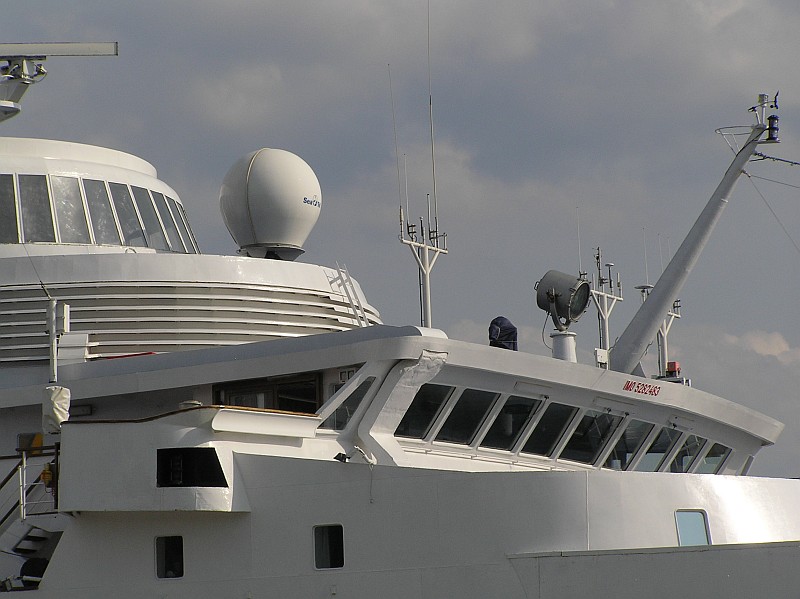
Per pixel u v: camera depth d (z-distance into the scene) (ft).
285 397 256.93
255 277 311.68
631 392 273.13
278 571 228.22
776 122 305.53
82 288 302.04
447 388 251.39
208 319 303.27
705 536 229.45
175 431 227.81
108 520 240.53
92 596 239.91
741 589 204.44
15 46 335.26
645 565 210.38
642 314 309.42
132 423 230.89
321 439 244.01
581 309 289.12
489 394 256.52
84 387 265.75
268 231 341.41
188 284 304.71
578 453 275.80
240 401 261.44
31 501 259.39
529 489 219.61
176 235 361.51
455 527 219.82
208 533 233.76
